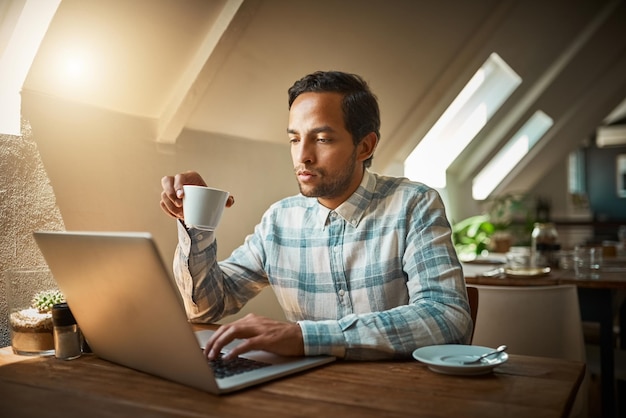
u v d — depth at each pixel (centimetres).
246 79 176
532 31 335
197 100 157
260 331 98
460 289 112
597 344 259
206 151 178
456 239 412
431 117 308
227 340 96
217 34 149
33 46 119
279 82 192
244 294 145
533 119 524
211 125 179
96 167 139
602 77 473
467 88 393
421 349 99
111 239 79
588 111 537
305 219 139
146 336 87
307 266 135
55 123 129
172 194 121
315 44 196
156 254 75
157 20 136
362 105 124
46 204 126
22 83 121
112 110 144
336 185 123
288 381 88
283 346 97
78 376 93
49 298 110
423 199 128
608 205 956
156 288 79
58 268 97
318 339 98
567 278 232
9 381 90
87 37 126
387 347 99
